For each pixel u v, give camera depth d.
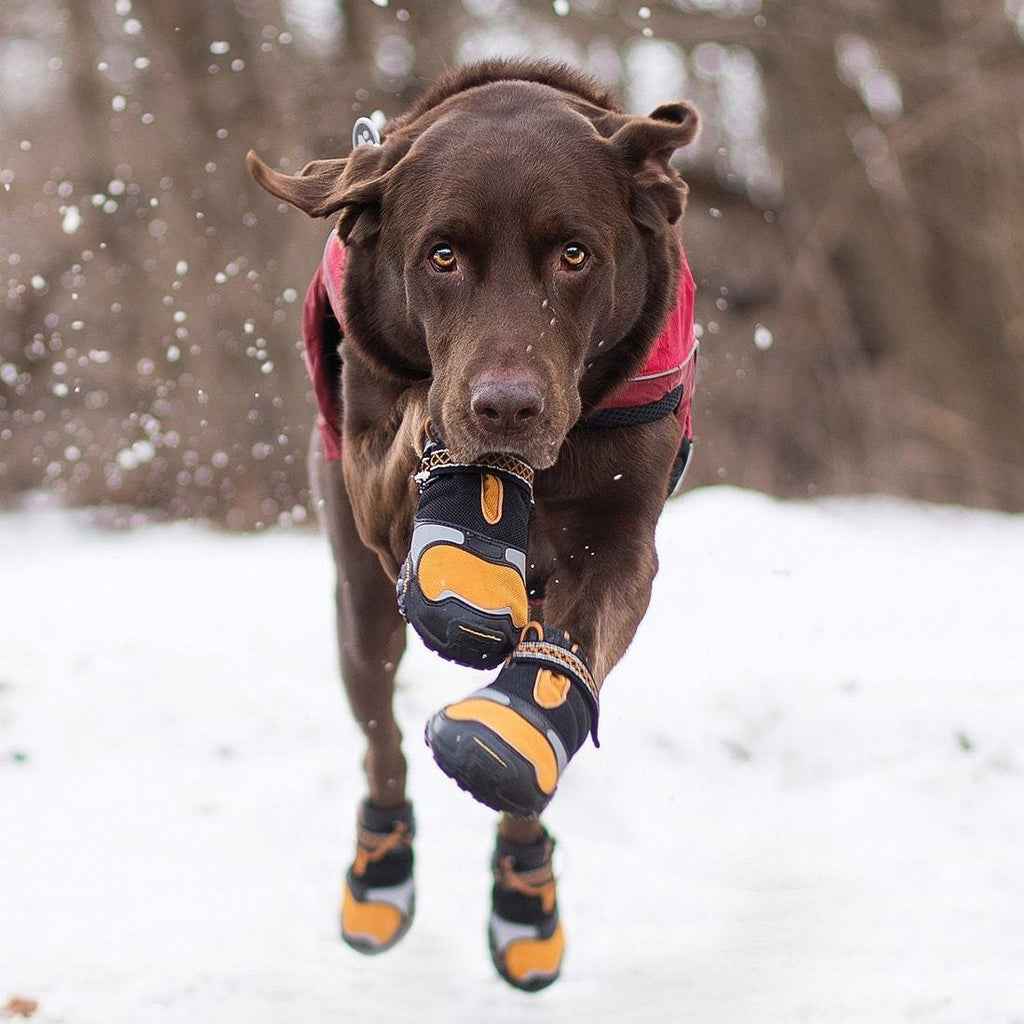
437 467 4.58
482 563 4.46
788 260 23.95
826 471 24.14
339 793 8.36
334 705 9.67
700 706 9.05
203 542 16.53
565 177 4.73
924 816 7.64
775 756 8.63
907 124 21.39
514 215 4.67
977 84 20.58
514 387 4.41
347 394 5.21
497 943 6.01
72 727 9.30
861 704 8.92
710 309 24.27
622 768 8.42
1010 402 23.02
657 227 4.92
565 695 4.34
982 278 22.67
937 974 5.56
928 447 23.62
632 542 4.86
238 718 9.44
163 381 19.75
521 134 4.79
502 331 4.55
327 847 7.62
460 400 4.51
